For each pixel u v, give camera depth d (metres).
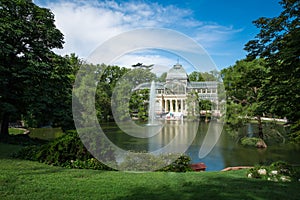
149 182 4.73
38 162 6.34
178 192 4.07
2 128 12.38
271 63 6.85
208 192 4.09
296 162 10.69
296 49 5.40
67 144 6.32
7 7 11.56
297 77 5.89
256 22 7.33
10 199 3.55
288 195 3.99
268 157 11.73
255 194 4.00
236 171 6.52
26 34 11.85
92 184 4.43
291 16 6.48
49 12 13.13
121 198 3.71
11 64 11.60
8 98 11.77
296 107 6.16
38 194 3.79
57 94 12.58
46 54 12.34
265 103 6.82
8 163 5.96
